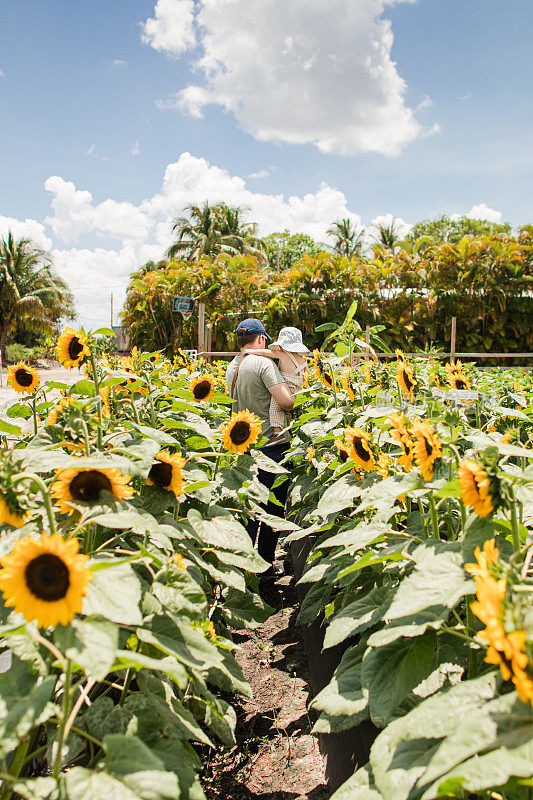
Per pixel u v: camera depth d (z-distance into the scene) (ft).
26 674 3.91
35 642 4.07
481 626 4.98
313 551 8.66
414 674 4.54
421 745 3.89
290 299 83.92
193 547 7.68
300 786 7.21
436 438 5.16
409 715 3.54
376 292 85.40
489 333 83.30
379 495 5.38
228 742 6.37
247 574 9.14
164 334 88.63
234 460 8.83
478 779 2.63
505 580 2.91
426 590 4.00
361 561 5.10
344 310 82.38
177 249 123.85
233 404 15.34
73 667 4.18
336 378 11.98
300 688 9.54
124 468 5.45
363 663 4.82
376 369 10.96
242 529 7.15
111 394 8.46
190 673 5.42
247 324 15.52
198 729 5.03
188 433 9.59
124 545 6.19
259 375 14.51
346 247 115.44
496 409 8.96
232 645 6.68
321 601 9.04
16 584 3.27
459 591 3.86
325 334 82.58
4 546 4.66
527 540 4.67
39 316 132.77
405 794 3.53
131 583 3.94
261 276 94.53
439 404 7.02
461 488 4.16
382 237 114.93
